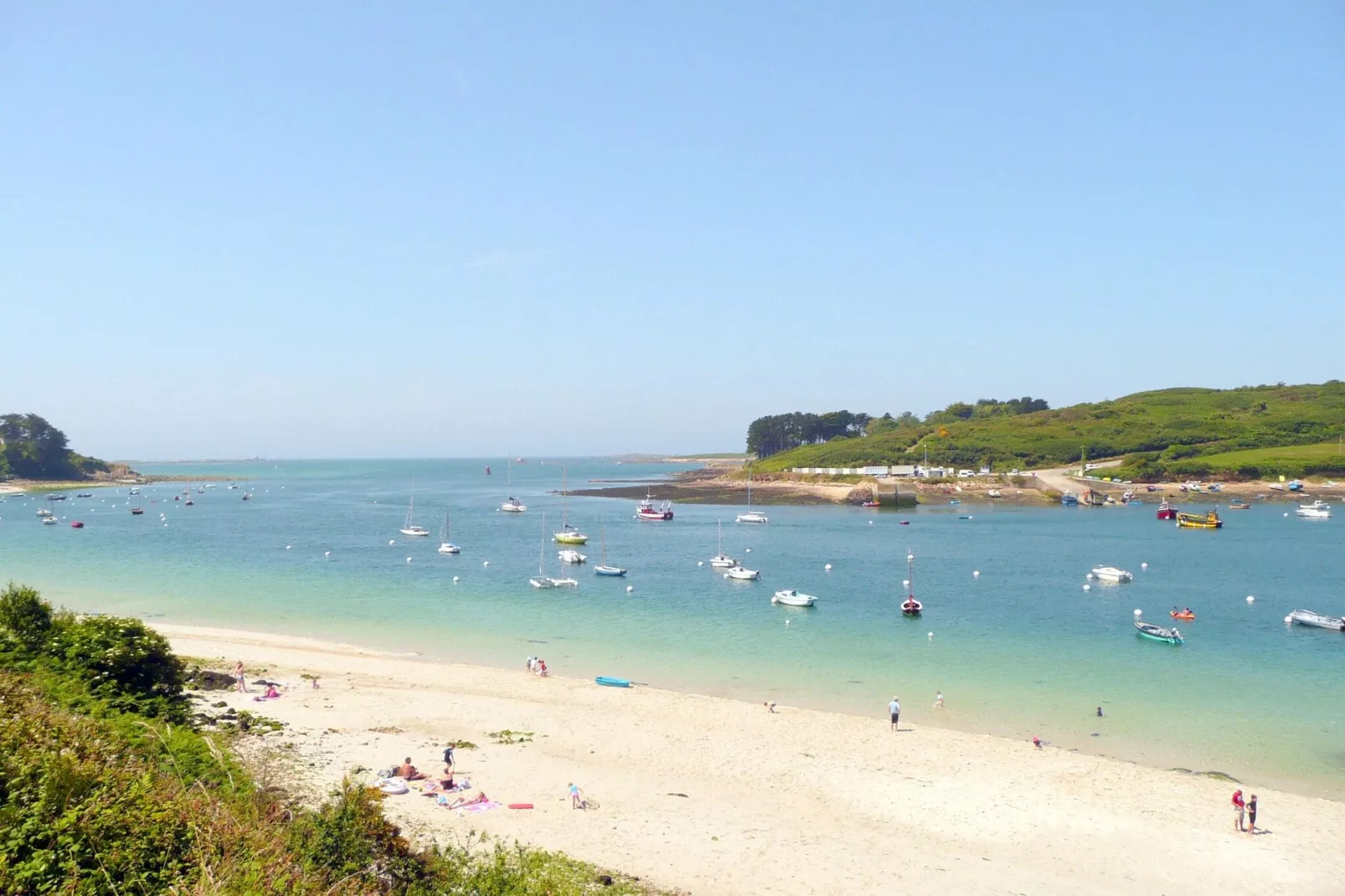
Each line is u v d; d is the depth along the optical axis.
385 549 126.25
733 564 107.00
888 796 36.53
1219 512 183.25
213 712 43.81
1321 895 29.14
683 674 56.56
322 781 34.44
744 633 69.12
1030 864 30.72
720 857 30.19
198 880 17.16
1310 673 56.84
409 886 22.61
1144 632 67.25
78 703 31.86
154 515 191.75
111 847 17.56
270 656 59.47
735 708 48.16
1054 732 45.19
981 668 58.06
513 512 196.88
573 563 111.31
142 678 37.94
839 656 61.44
